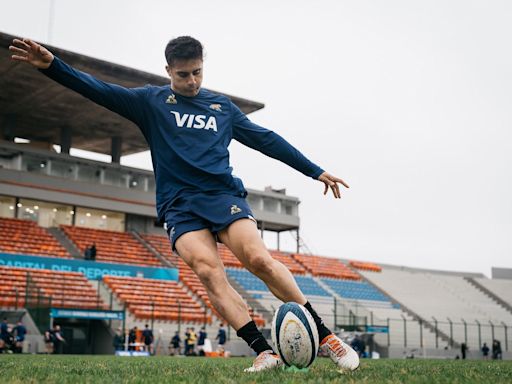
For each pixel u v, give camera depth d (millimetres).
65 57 25547
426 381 3662
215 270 4449
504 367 7410
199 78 4691
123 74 27188
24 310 23688
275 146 4918
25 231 31812
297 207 43062
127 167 36000
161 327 27312
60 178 33500
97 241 33812
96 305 26719
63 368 5559
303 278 39406
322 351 4734
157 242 36312
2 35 24031
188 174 4613
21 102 30875
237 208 4508
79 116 32938
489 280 49469
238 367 6270
